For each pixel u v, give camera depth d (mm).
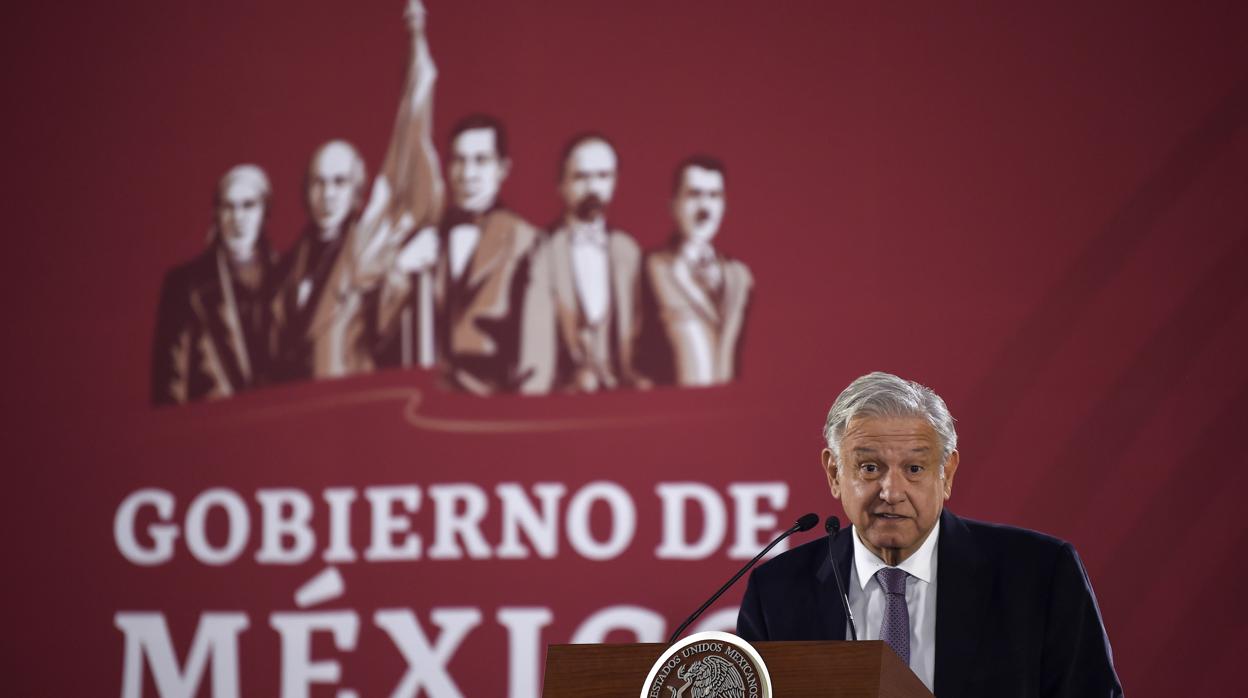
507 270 15609
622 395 15234
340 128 16156
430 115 15984
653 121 15594
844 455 7887
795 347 14992
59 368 16219
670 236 15398
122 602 15727
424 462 15484
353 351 15766
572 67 15820
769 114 15406
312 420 15734
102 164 16500
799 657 6258
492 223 15711
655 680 6379
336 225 15992
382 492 15500
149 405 16031
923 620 7984
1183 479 14023
